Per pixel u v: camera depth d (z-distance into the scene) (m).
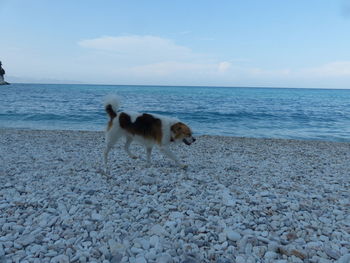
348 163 3.48
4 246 1.33
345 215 1.77
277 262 1.24
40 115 9.12
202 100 18.03
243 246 1.36
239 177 2.64
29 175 2.55
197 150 4.18
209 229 1.54
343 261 1.24
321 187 2.39
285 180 2.58
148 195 2.07
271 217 1.71
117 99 2.79
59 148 4.04
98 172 2.70
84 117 9.08
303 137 6.62
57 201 1.91
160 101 16.27
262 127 8.03
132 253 1.30
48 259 1.24
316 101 20.12
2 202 1.88
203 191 2.18
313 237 1.47
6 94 21.91
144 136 2.77
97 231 1.50
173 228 1.53
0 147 4.00
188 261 1.23
